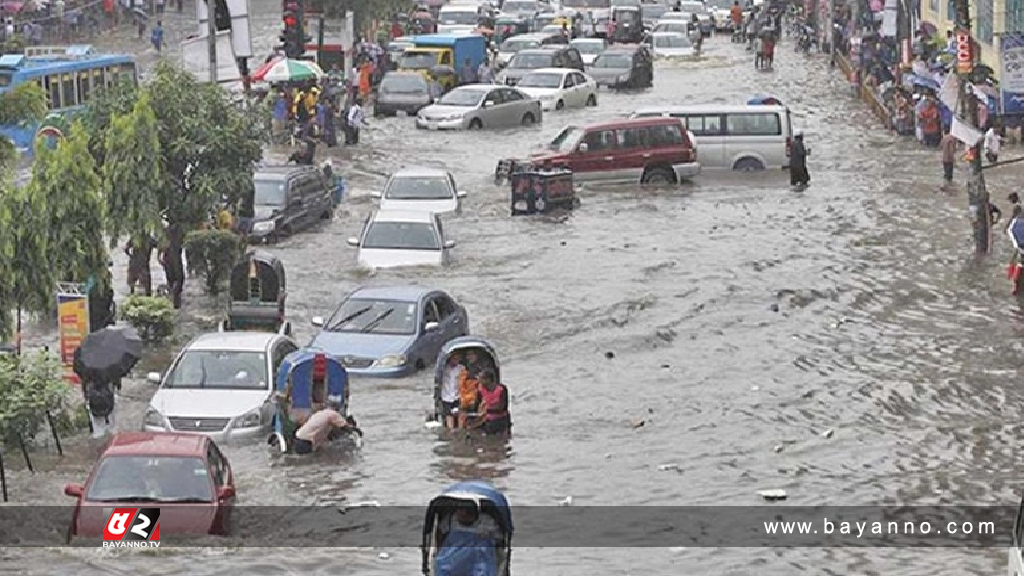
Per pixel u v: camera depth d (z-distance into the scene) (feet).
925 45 413.80
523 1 652.07
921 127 373.40
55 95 361.30
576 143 332.39
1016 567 102.63
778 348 207.21
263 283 213.46
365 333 200.54
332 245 273.75
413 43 492.13
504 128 416.46
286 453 164.66
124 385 192.54
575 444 167.02
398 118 433.07
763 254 262.88
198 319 226.79
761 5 652.48
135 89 235.81
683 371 197.06
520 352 207.41
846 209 301.43
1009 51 336.29
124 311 211.20
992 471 156.66
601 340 212.23
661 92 483.51
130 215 221.25
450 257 261.24
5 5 501.97
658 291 238.48
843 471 156.97
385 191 299.99
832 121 417.69
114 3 552.41
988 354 202.69
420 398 186.39
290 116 385.09
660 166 335.06
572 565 129.90
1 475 150.61
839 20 551.18
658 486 152.15
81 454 166.81
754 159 347.97
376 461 161.79
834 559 131.44
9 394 160.66
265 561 129.59
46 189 194.59
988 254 258.98
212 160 232.12
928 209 299.38
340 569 128.06
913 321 220.02
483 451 164.35
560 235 280.72
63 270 195.52
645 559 131.54
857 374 194.29
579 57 494.59
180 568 127.34
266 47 530.68
